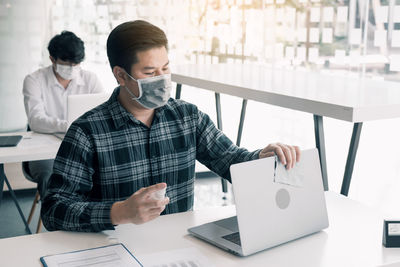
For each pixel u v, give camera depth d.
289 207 1.37
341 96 1.81
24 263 1.21
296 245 1.35
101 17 4.48
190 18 4.53
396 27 2.50
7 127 4.49
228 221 1.47
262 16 3.65
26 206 3.66
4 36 4.36
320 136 1.90
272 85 2.15
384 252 1.30
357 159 2.91
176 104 1.70
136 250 1.29
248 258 1.26
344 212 1.61
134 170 1.57
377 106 1.62
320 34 3.05
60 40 2.94
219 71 2.76
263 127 3.92
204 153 1.75
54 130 2.82
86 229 1.36
